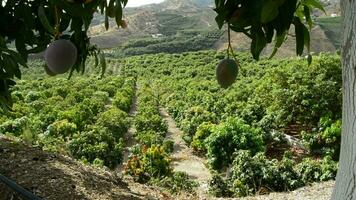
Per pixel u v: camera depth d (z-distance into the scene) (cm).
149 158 1027
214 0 176
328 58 1611
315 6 202
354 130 132
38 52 219
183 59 5947
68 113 1717
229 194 880
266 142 1445
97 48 230
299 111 1543
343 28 139
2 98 275
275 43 185
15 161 557
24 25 216
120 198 537
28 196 269
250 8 169
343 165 138
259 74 3303
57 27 165
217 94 2488
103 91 3225
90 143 1303
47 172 537
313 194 735
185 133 1827
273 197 733
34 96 2459
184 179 958
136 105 3200
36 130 1455
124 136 1845
